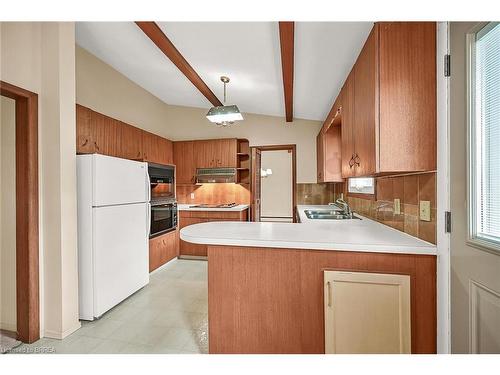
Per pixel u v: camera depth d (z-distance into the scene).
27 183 1.94
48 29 2.05
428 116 1.31
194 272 3.57
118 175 2.54
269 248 1.49
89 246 2.25
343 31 1.69
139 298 2.73
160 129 4.78
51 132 2.04
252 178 4.74
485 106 1.06
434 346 1.30
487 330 1.03
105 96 3.47
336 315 1.38
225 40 2.31
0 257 2.08
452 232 1.21
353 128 1.83
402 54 1.33
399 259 1.34
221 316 1.56
